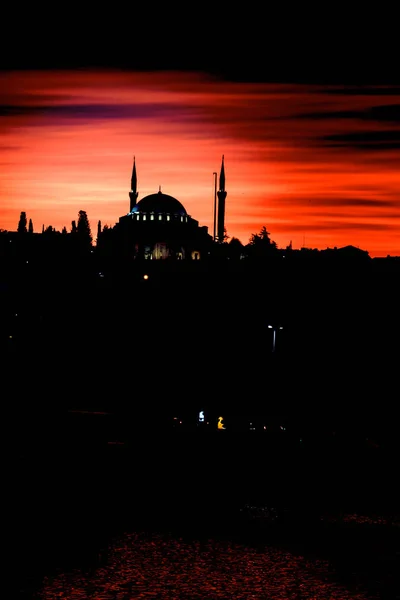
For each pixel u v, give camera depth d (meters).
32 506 49.50
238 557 40.25
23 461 61.75
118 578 35.31
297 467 66.56
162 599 32.34
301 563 39.62
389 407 130.88
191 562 38.81
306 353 166.50
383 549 43.44
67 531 44.03
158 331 180.00
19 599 31.64
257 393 134.62
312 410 126.56
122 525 46.44
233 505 54.72
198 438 74.12
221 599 32.66
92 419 75.69
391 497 61.75
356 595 34.19
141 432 75.31
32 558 38.09
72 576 35.31
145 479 60.38
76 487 55.97
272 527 48.56
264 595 33.56
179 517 49.78
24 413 81.38
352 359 163.12
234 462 65.81
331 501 58.84
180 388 135.50
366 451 77.31
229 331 178.38
